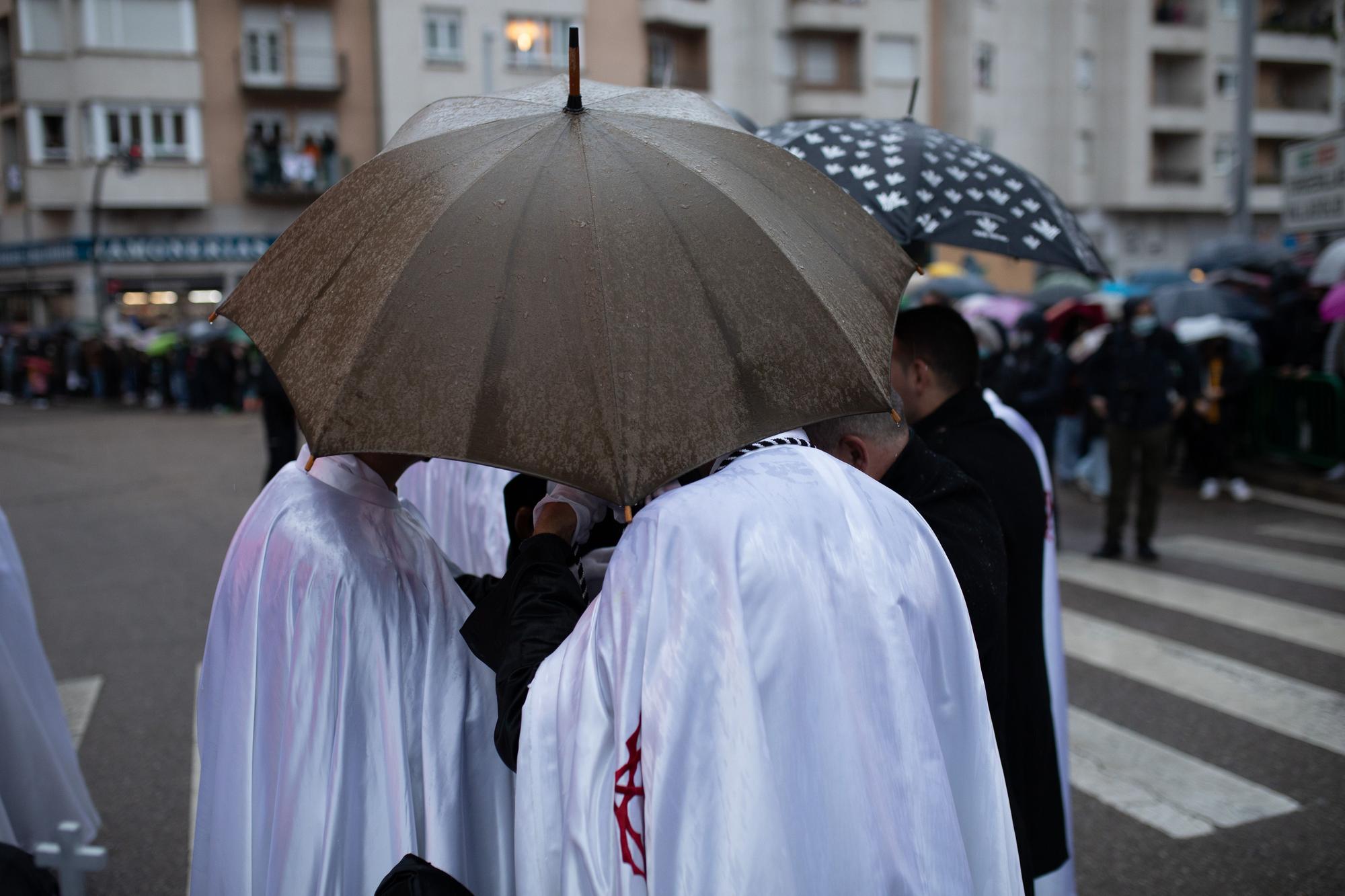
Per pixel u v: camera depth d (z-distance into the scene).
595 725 1.46
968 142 3.04
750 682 1.38
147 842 3.87
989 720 1.68
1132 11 33.97
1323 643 6.03
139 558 8.59
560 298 1.40
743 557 1.42
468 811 1.80
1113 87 34.47
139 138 29.02
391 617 1.78
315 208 1.64
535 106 1.70
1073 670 5.66
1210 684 5.42
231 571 1.84
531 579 1.68
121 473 13.70
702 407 1.37
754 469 1.53
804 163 1.69
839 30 31.72
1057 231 2.79
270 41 29.09
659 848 1.36
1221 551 8.26
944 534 2.02
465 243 1.45
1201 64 35.22
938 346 2.65
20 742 2.91
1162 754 4.62
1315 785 4.28
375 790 1.74
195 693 5.38
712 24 30.77
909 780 1.46
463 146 1.57
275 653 1.76
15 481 13.01
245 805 1.78
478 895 1.81
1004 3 33.41
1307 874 3.63
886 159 2.81
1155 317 8.05
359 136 29.77
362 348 1.41
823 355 1.44
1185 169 35.97
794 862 1.37
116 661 5.88
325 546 1.77
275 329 1.54
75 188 29.62
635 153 1.52
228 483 12.73
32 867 2.36
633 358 1.37
